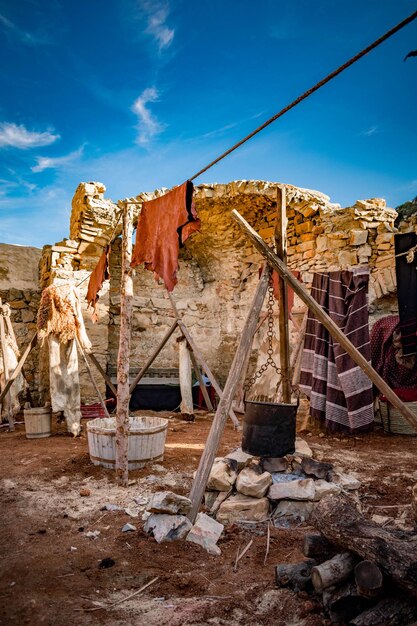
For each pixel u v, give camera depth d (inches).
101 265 229.0
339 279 241.6
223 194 327.6
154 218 153.9
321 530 82.4
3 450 201.2
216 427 120.5
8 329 291.7
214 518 120.3
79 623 71.2
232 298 380.8
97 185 322.0
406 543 72.9
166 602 78.3
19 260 364.5
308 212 309.1
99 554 96.0
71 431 235.9
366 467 172.1
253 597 80.2
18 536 105.8
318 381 244.2
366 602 72.6
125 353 155.5
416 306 206.4
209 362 397.7
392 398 116.1
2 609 74.7
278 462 134.5
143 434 163.2
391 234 271.4
